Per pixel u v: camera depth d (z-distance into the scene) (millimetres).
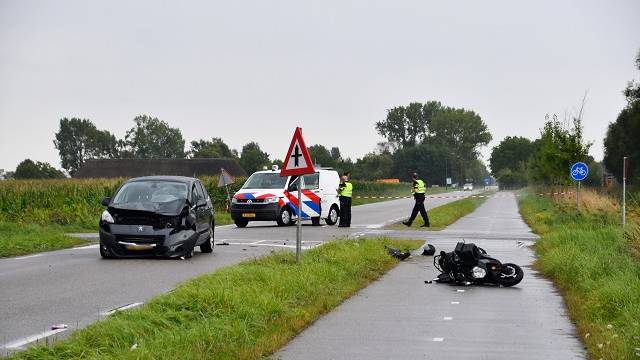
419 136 178375
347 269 14062
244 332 7996
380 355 7785
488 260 13430
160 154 166125
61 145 166000
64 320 9438
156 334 7535
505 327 9406
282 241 21922
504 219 36812
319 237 23531
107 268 14828
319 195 30531
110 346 7215
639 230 16203
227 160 116000
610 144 88500
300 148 13930
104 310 10141
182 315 8625
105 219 16484
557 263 14680
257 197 29250
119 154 167000
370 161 154875
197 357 6934
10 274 13906
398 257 17609
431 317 10125
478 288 13117
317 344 8336
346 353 7875
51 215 30531
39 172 143250
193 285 10484
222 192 42406
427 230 27703
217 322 8234
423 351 7980
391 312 10523
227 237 23562
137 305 10430
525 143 168625
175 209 16531
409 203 64062
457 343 8406
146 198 17109
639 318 8602
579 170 32719
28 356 6836
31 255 17438
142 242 16188
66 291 11828
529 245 21359
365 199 75500
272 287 10664
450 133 170875
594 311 9859
